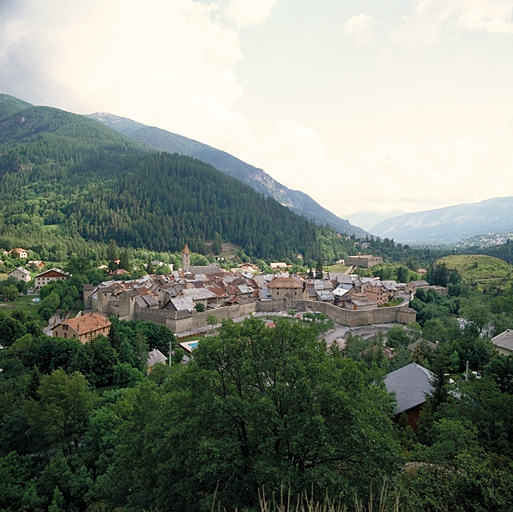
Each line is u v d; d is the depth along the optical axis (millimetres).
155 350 88750
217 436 26516
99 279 169250
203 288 154000
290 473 22031
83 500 39000
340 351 80938
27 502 39250
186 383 28609
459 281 174000
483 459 28828
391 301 162000
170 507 25266
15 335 88875
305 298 164875
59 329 90250
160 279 170125
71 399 49156
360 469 24328
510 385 39719
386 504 20672
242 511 20672
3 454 48844
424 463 32156
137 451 31719
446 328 98688
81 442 51125
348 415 25094
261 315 146875
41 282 164625
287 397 25141
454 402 38844
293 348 28609
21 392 58844
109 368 72188
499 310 117125
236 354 28156
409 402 49156
